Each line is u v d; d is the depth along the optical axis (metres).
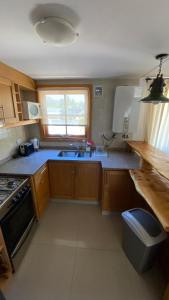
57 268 1.70
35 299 1.43
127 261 1.77
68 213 2.56
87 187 2.71
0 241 1.46
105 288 1.52
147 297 1.45
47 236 2.11
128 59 1.75
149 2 0.86
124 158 2.66
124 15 0.97
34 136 3.18
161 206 1.34
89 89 2.79
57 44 1.24
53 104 2.96
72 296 1.45
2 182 1.89
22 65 1.98
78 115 2.98
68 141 3.13
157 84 1.83
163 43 1.36
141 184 1.74
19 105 2.30
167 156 2.09
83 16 0.99
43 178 2.45
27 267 1.70
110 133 3.02
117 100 2.63
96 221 2.39
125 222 1.76
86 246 1.96
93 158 2.65
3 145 2.39
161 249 1.69
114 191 2.38
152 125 2.81
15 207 1.67
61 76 2.59
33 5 0.89
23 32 1.18
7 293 1.47
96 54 1.61
